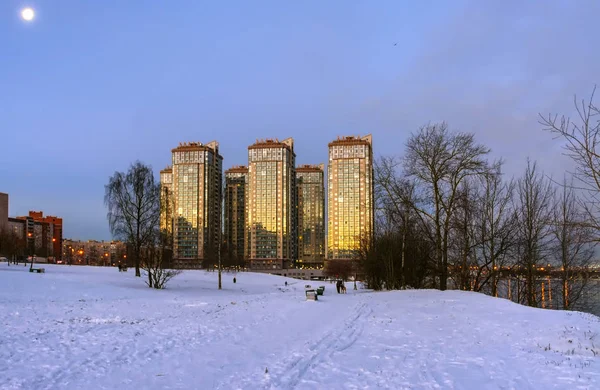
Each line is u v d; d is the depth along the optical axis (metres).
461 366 10.39
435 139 34.69
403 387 8.68
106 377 9.43
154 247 48.34
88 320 18.77
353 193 127.88
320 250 192.62
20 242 97.31
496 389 8.50
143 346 12.91
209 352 12.05
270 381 9.08
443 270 34.44
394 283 43.94
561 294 33.69
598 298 37.88
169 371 9.95
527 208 33.66
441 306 22.66
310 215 193.88
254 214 160.88
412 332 15.50
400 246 43.81
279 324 17.73
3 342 12.93
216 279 72.75
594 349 12.31
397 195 36.84
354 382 9.03
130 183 49.56
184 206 139.62
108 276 52.69
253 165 161.62
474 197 35.88
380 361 10.95
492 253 34.62
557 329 14.94
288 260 160.88
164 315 21.03
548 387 8.58
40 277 42.53
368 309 23.05
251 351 12.18
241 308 24.67
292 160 171.00
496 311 20.00
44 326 16.44
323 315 20.81
